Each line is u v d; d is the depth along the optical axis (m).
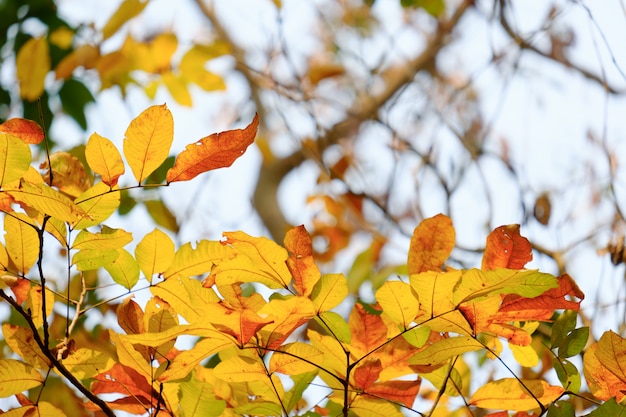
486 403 2.38
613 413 2.26
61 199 2.23
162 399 2.35
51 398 2.89
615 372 2.28
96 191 2.27
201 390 2.33
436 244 2.33
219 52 3.82
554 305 2.29
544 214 3.57
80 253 2.34
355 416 2.38
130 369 2.35
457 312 2.27
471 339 2.29
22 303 2.37
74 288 3.36
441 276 2.24
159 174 3.66
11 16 3.60
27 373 2.34
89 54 3.60
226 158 2.27
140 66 3.68
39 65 3.51
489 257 2.29
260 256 2.27
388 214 4.48
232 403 2.39
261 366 2.30
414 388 2.37
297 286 2.28
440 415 2.51
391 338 2.35
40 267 2.28
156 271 2.34
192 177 2.27
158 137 2.25
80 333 3.00
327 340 2.35
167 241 2.33
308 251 2.27
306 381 2.37
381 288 2.26
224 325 2.25
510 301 2.29
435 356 2.30
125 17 3.54
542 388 2.36
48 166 2.33
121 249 2.35
